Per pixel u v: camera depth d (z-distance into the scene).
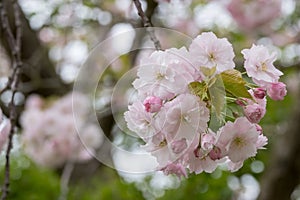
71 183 4.75
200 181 4.45
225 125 1.57
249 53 1.65
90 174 4.82
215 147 1.58
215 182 4.45
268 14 5.41
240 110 1.61
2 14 2.73
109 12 4.94
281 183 4.63
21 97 5.01
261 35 5.60
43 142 4.57
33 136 4.55
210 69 1.53
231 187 4.69
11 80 2.51
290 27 5.63
